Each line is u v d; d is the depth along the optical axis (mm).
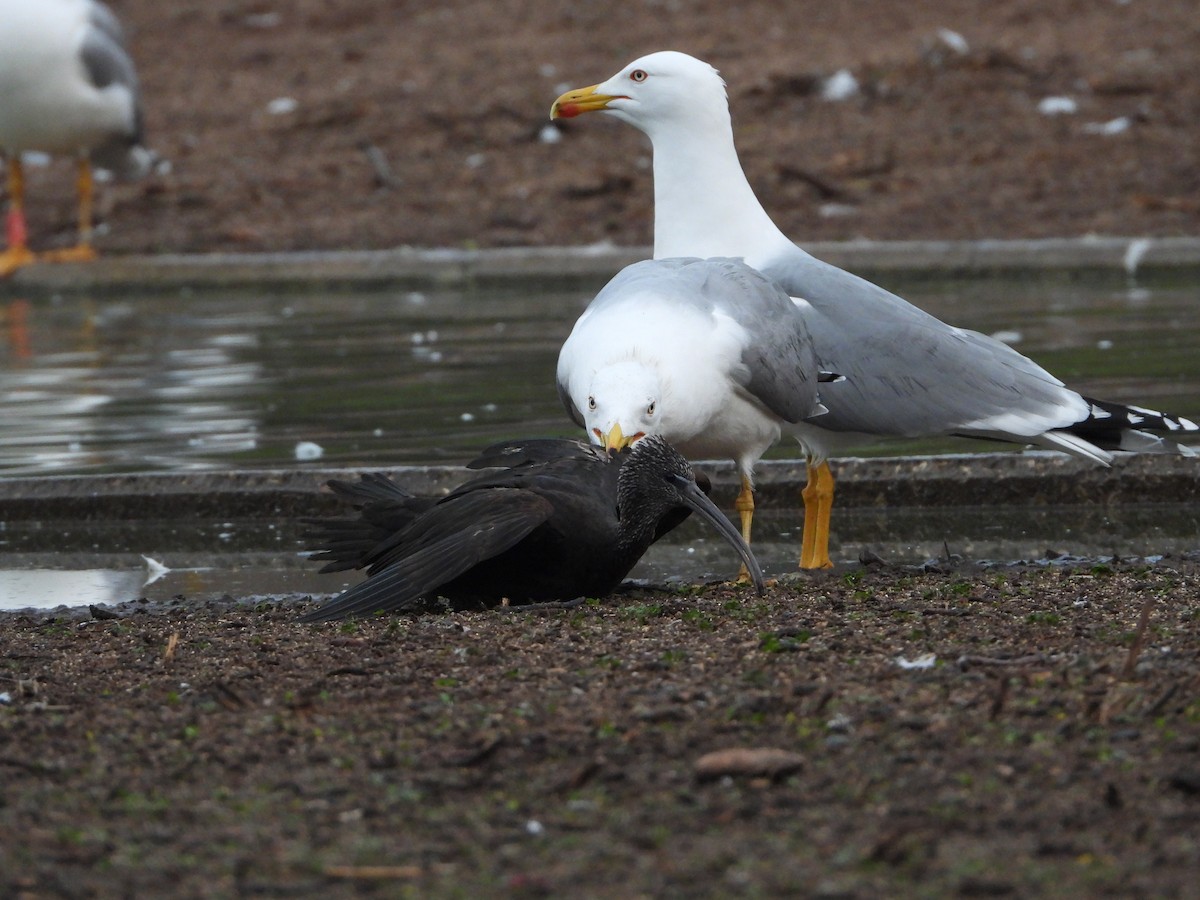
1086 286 21594
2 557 11906
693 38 32875
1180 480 12594
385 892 5203
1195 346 16922
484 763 6254
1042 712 6562
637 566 11242
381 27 35938
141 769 6348
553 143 28266
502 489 9320
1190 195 24297
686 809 5766
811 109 28750
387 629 8414
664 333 9680
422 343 19062
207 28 37031
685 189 11852
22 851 5531
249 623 8867
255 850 5531
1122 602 8555
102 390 16812
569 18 34938
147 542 12297
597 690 7086
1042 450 13852
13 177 25031
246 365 18000
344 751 6453
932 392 10898
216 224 26016
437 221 25344
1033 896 5055
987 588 9094
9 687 7461
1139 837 5438
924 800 5781
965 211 24156
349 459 13609
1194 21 31438
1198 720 6441
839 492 12773
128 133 25828
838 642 7699
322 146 29094
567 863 5363
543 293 22891
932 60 30109
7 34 24266
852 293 11211
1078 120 27344
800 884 5164
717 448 10492
